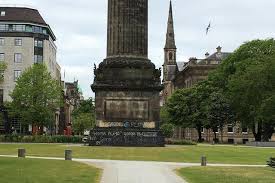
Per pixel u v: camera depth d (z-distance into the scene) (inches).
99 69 2933.1
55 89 4623.5
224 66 4997.5
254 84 4126.5
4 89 5659.5
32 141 3732.8
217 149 2795.3
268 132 4503.0
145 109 2886.3
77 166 1611.7
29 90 4525.1
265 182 1259.2
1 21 5708.7
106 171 1491.1
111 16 2979.8
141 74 2908.5
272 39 4832.7
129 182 1231.5
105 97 2893.7
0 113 5108.3
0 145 3011.8
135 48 2952.8
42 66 4623.5
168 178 1326.3
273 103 3850.9
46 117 4566.9
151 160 1990.7
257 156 2294.5
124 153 2262.6
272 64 4092.0
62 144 3228.3
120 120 2881.4
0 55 5713.6
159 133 2847.0
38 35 5802.2
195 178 1337.4
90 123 6397.6
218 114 4682.6
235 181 1275.8
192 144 3526.1
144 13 2979.8
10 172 1364.4
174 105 5354.3
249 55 4790.8
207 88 5108.3
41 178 1261.1
